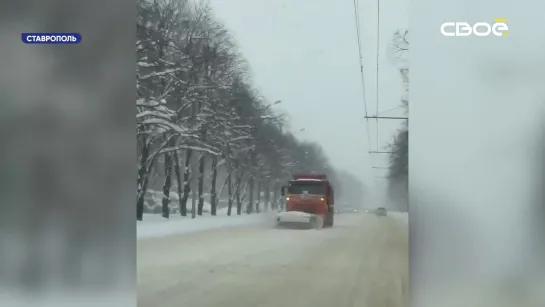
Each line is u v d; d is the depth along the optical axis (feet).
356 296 26.55
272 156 154.10
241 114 117.80
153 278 30.63
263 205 207.41
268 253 46.14
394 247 53.52
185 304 23.84
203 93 92.17
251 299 25.40
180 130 77.10
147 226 75.66
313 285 29.60
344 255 45.52
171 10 76.79
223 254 44.45
